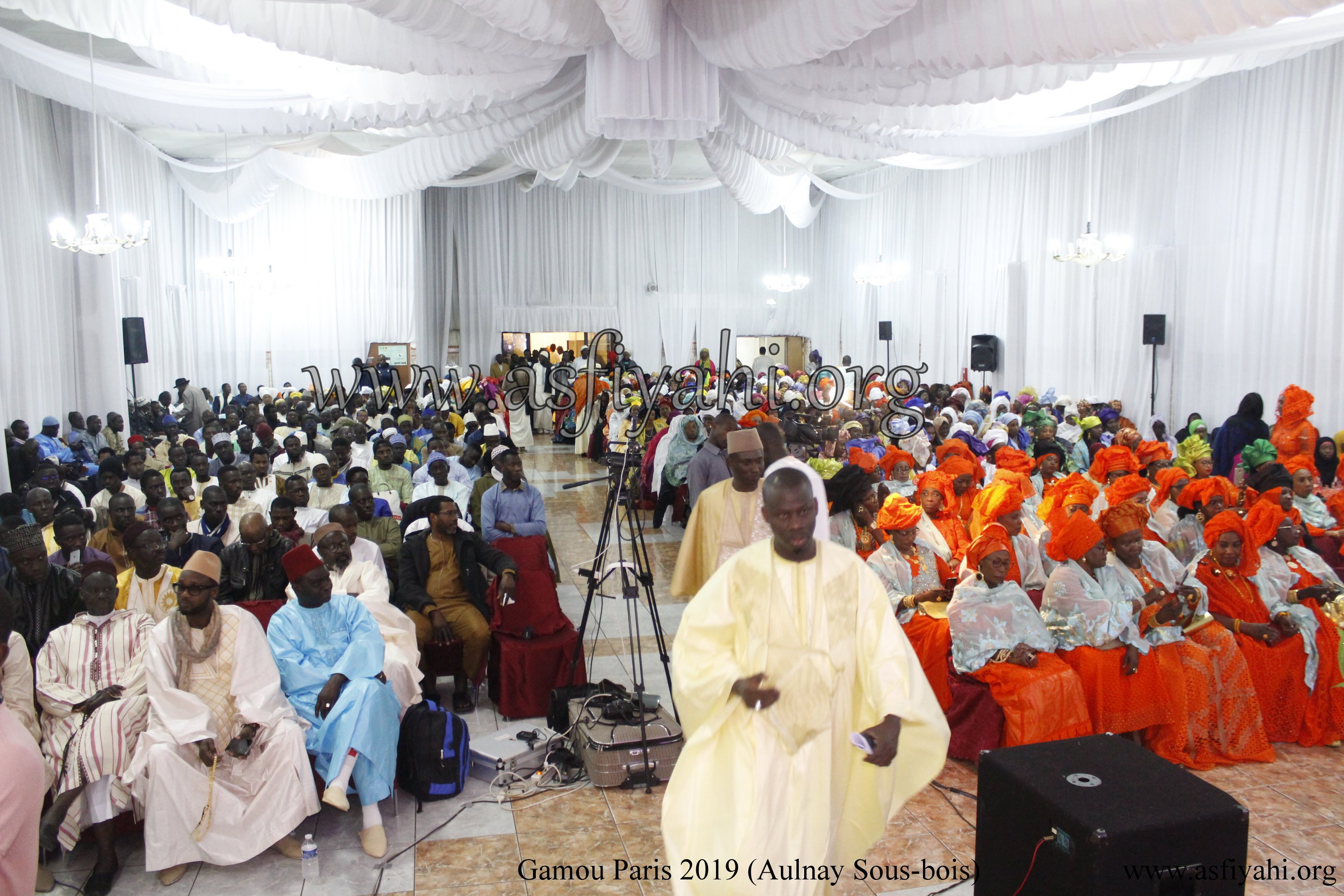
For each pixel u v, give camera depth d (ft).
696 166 70.69
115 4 20.75
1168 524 20.48
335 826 13.38
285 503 17.46
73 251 38.55
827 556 9.16
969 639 14.70
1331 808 13.67
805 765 8.84
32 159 35.09
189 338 54.80
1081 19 17.54
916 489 21.59
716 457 18.83
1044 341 50.60
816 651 8.92
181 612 12.73
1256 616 16.21
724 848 8.89
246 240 61.87
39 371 34.09
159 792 11.85
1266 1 15.35
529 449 57.00
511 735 15.52
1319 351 34.32
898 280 64.64
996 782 9.43
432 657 16.99
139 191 46.34
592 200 75.31
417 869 12.23
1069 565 15.16
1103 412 39.09
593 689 16.29
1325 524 21.15
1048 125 34.96
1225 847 8.48
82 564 15.60
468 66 23.35
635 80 25.52
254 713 12.61
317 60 24.52
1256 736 15.20
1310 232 34.60
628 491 16.29
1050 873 8.71
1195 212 40.32
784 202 49.90
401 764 14.14
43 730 12.66
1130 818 8.35
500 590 16.72
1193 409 40.63
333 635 13.88
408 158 37.96
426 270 73.72
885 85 24.21
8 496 19.97
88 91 27.78
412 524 19.10
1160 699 14.76
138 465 26.18
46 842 11.80
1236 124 38.01
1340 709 15.69
